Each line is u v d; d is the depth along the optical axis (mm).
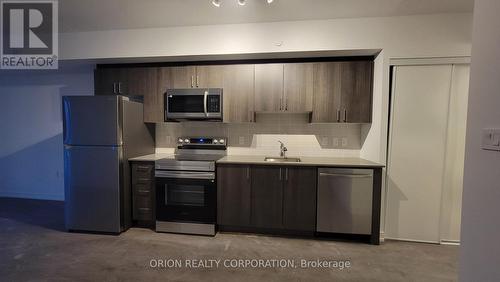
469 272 1247
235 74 2855
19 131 3955
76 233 2707
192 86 2932
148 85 3004
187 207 2680
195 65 2930
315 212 2559
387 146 2514
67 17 2506
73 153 2674
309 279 1906
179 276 1928
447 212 2494
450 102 2414
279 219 2607
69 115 2652
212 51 2676
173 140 3359
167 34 2732
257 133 3213
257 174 2615
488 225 1134
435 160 2457
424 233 2518
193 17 2498
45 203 3744
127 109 2738
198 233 2678
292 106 2770
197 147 3266
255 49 2609
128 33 2787
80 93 3736
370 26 2449
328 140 3107
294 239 2590
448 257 2244
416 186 2500
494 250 1103
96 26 2719
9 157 4016
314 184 2543
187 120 3014
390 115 2486
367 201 2465
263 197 2621
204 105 2787
